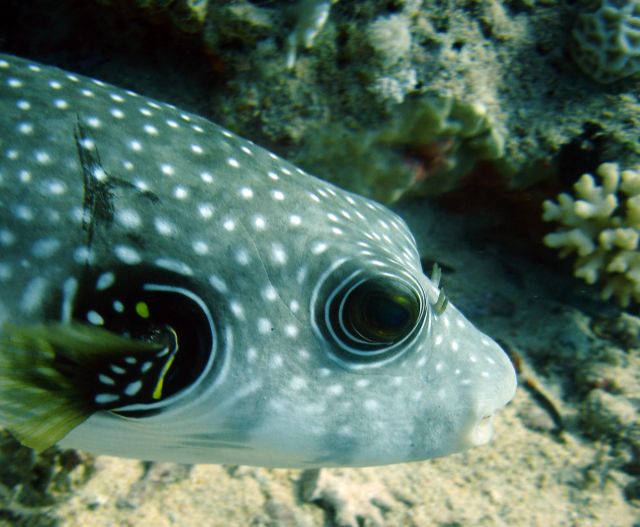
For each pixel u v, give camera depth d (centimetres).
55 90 26
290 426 26
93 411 25
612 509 36
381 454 27
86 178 24
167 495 34
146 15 38
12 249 24
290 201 26
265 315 25
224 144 27
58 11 39
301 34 38
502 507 36
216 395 25
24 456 32
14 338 24
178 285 24
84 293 24
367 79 40
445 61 41
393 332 25
